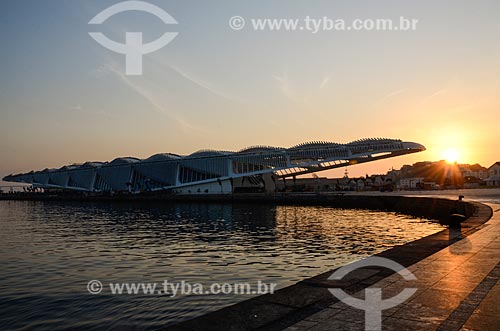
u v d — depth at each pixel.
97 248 28.47
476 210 28.55
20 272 20.05
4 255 25.70
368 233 35.31
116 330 11.73
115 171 136.25
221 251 25.89
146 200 113.94
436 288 8.08
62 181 158.38
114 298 14.95
